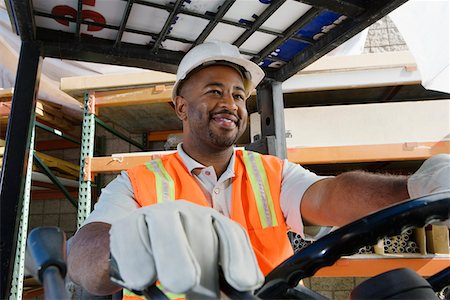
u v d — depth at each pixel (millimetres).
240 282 318
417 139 1933
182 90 1274
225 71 1224
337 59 1996
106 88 2104
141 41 1243
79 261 648
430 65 1615
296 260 433
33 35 1068
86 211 1963
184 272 312
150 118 2717
